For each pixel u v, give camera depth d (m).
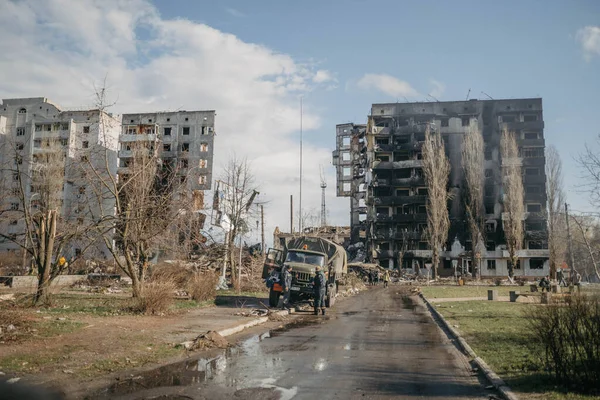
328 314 18.77
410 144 74.69
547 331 7.05
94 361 7.76
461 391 6.66
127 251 18.02
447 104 76.06
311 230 70.69
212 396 6.04
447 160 66.81
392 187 74.44
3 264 37.75
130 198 18.52
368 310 21.00
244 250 32.50
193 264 26.95
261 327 13.83
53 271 16.05
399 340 11.61
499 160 72.75
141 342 9.66
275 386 6.62
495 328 13.34
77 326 11.07
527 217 67.69
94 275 30.34
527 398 6.05
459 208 72.06
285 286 19.28
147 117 70.50
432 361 8.88
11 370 6.90
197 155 68.88
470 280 58.72
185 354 8.96
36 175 29.33
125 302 16.59
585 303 6.79
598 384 6.36
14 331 9.81
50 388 6.16
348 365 8.26
